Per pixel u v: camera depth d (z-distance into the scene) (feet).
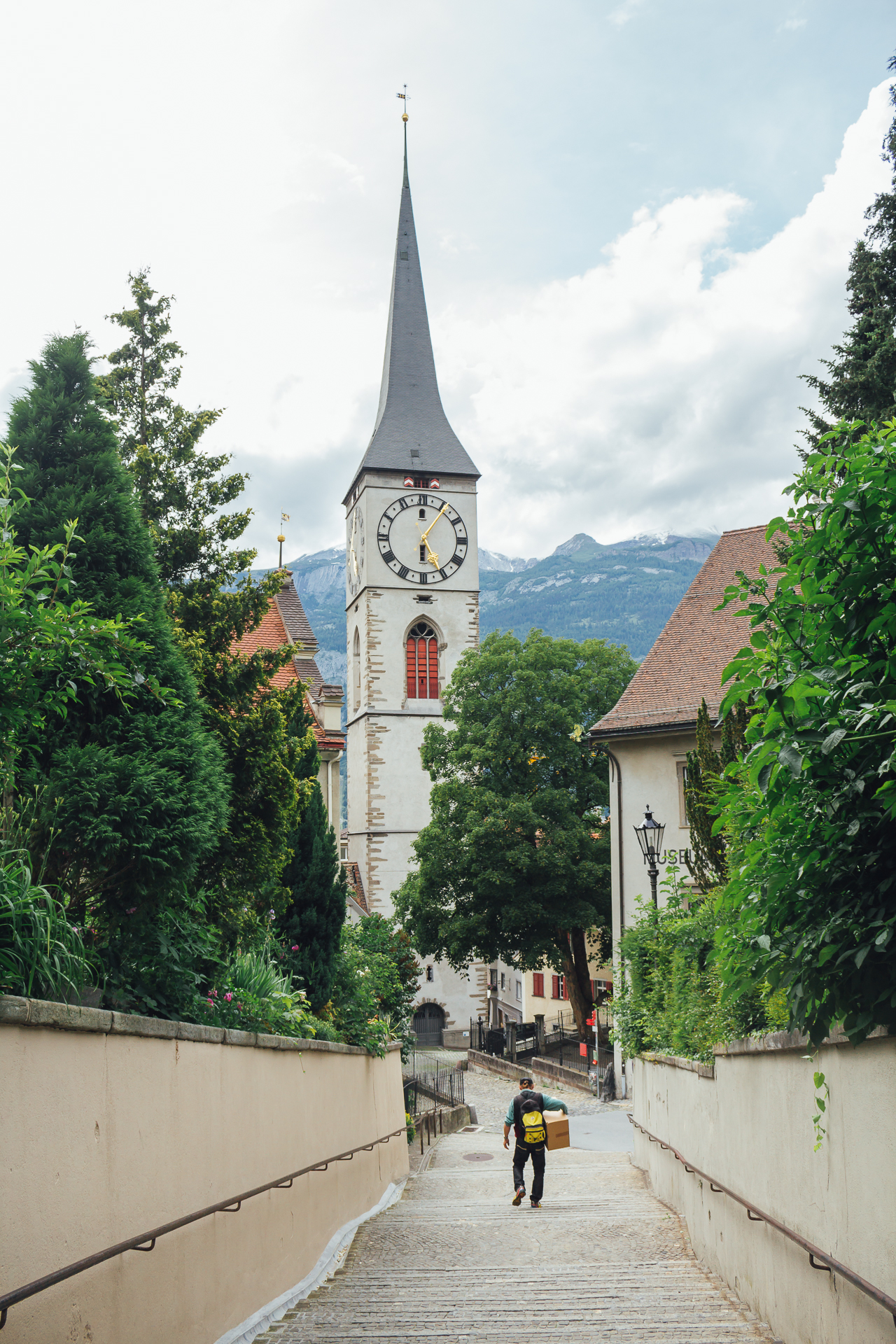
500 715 130.11
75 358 22.84
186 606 43.52
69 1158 14.23
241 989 28.02
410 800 191.01
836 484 15.65
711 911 35.32
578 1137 81.00
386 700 192.44
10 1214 12.57
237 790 38.24
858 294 75.20
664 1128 42.93
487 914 125.39
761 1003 23.86
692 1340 20.26
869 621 14.75
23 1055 13.06
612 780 95.50
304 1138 28.86
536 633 136.98
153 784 19.07
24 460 22.11
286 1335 21.70
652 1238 34.27
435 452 200.85
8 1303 11.76
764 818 16.65
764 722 15.43
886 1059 14.99
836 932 15.47
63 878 19.04
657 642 98.78
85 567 21.39
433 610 196.65
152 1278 17.03
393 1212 42.04
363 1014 46.78
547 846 121.90
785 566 16.05
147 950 21.54
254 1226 23.26
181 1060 18.81
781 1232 20.03
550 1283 27.14
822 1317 17.93
